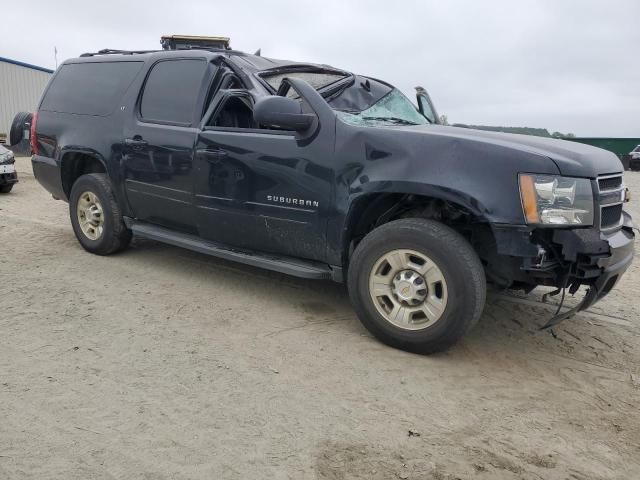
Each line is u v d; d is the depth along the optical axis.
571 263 3.19
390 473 2.35
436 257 3.27
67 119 5.52
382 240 3.46
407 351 3.54
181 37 9.14
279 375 3.18
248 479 2.28
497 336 3.91
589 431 2.76
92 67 5.54
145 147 4.75
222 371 3.19
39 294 4.34
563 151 3.30
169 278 4.89
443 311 3.30
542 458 2.51
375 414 2.82
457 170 3.24
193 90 4.60
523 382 3.25
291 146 3.86
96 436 2.52
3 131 24.94
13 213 7.88
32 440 2.47
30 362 3.21
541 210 3.09
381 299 3.58
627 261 3.46
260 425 2.67
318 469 2.36
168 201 4.68
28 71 25.95
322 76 4.83
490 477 2.36
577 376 3.36
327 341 3.68
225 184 4.22
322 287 4.82
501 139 3.46
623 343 3.89
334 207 3.69
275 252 4.18
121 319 3.91
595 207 3.17
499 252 3.18
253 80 4.36
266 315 4.12
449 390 3.10
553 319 3.45
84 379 3.03
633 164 33.34
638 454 2.58
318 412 2.81
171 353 3.40
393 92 5.10
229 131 4.21
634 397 3.13
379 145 3.50
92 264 5.22
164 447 2.46
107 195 5.20
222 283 4.81
